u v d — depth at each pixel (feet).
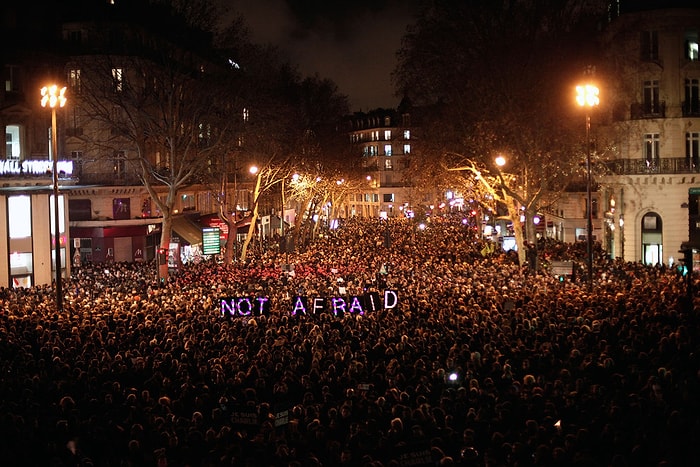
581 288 99.76
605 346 57.67
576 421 43.24
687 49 151.23
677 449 36.65
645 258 156.25
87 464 37.93
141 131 145.89
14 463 38.68
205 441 41.88
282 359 58.90
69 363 59.52
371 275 122.62
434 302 83.20
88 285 117.80
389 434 40.55
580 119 136.56
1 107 139.74
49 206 142.72
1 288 111.34
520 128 137.28
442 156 155.33
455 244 202.59
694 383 46.21
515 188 163.32
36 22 145.89
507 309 78.13
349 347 61.31
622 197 157.58
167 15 148.56
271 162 185.06
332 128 230.27
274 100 169.99
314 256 167.22
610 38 156.97
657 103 152.66
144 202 180.24
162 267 124.98
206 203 227.20
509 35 139.95
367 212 456.86
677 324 67.00
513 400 48.11
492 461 36.24
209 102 152.46
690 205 152.97
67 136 168.66
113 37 163.02
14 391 52.13
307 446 41.57
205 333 69.26
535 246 134.00
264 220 270.26
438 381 52.60
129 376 56.80
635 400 43.57
